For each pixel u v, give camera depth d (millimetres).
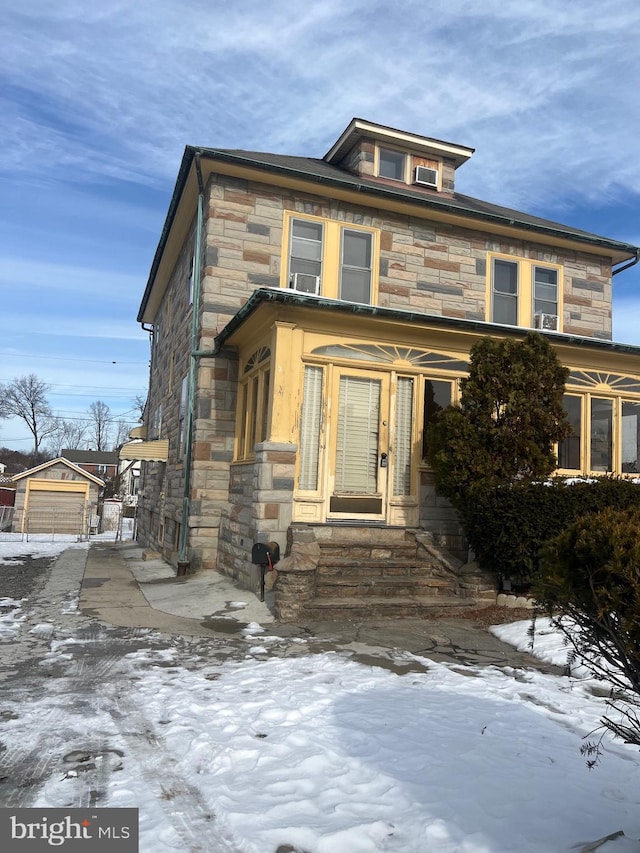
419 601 7996
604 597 2812
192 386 11508
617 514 3076
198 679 5277
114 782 3465
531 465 8750
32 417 68438
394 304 12461
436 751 3898
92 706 4609
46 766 3648
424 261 12820
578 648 3881
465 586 8375
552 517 8016
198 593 9055
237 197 11516
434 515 9789
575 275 14258
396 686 5207
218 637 6770
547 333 9969
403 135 14078
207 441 11242
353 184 11789
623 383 11070
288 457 8758
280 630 7098
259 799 3270
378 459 9602
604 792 3496
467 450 8688
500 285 13633
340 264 12164
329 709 4574
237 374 11422
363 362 9500
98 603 8547
